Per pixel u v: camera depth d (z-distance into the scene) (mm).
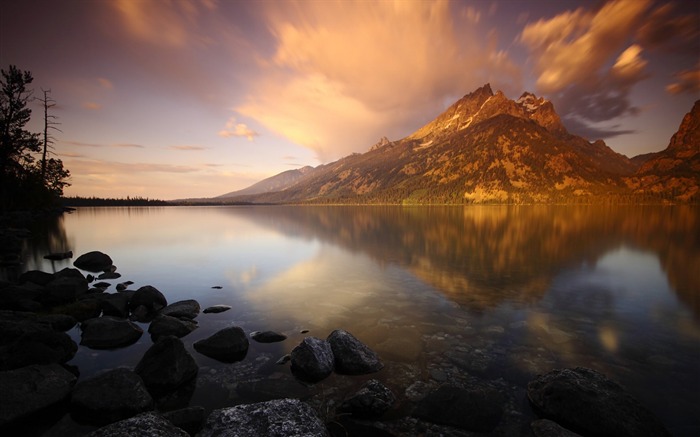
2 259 27750
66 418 7262
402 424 7125
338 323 13391
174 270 24469
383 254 31625
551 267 25156
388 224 73000
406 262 27469
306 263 27188
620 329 12648
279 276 22344
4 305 14203
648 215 111125
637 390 8500
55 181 79188
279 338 11750
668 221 80500
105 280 21109
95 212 122125
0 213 53750
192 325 12992
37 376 8023
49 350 9594
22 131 50500
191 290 18766
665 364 9859
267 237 47469
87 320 12711
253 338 11812
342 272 23562
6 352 9156
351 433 6832
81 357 10367
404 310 15031
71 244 38000
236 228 62656
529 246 37094
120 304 14664
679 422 7266
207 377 9109
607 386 7738
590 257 29766
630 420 6797
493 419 7277
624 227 62812
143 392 7773
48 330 10359
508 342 11461
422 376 9148
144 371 8742
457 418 7273
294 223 77500
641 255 30578
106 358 10328
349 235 50062
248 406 6863
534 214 121062
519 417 7371
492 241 41875
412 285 19703
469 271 23797
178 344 9367
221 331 11133
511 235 49094
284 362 9992
